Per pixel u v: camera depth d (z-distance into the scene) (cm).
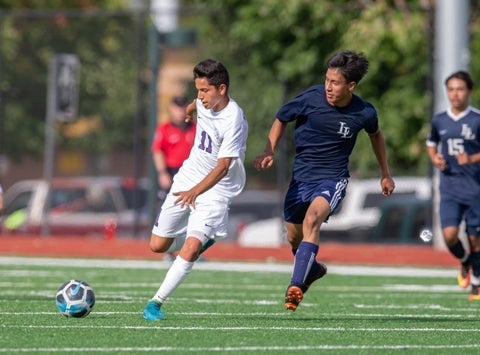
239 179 3366
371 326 3306
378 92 8450
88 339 2848
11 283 4934
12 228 8981
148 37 8894
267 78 8994
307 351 2703
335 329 3188
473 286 4503
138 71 8175
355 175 8556
